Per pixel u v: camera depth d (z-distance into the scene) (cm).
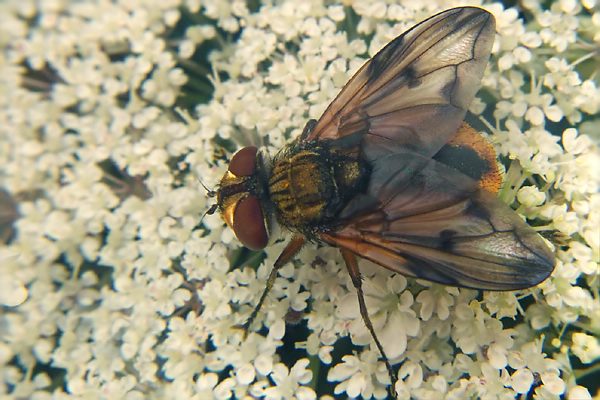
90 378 7
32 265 7
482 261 6
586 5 7
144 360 6
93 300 7
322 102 7
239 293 6
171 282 7
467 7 6
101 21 7
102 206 7
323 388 6
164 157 7
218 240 7
